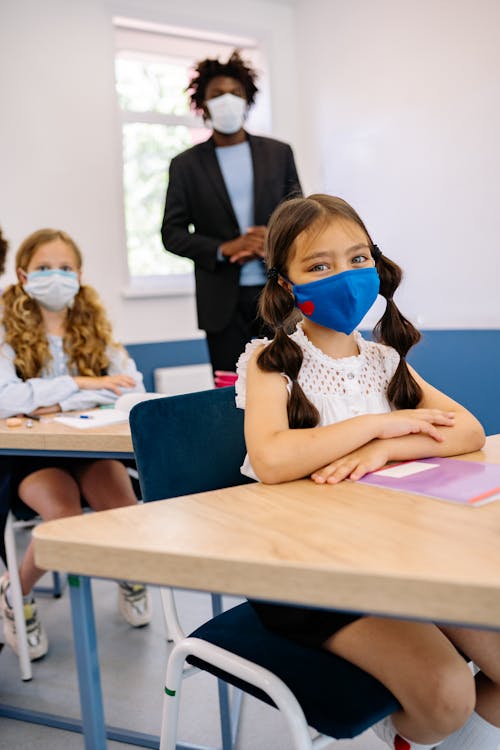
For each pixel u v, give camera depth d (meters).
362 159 4.14
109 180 4.08
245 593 0.66
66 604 2.39
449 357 3.63
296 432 1.04
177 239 3.09
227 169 3.13
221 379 2.05
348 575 0.61
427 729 0.89
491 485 0.90
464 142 3.46
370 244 1.28
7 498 1.85
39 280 2.17
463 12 3.38
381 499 0.87
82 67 3.97
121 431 1.56
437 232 3.66
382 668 0.90
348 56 4.15
